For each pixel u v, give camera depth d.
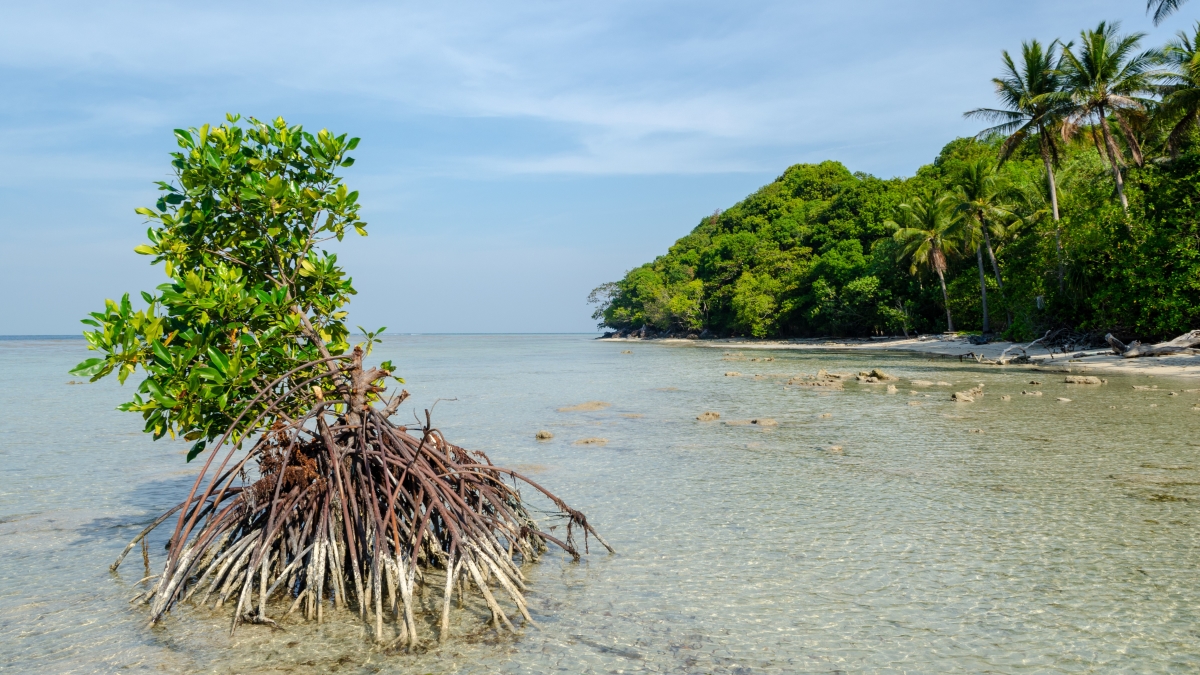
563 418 24.39
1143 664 6.41
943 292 73.94
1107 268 46.25
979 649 6.76
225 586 7.91
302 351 9.28
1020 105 52.41
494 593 8.38
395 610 7.79
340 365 8.80
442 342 194.75
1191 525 10.60
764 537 10.45
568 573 9.06
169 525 11.69
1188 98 40.22
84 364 7.86
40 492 14.08
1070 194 55.75
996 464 15.21
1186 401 24.84
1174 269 40.53
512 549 9.45
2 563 9.75
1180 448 16.45
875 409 25.30
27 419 25.84
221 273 8.52
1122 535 10.18
